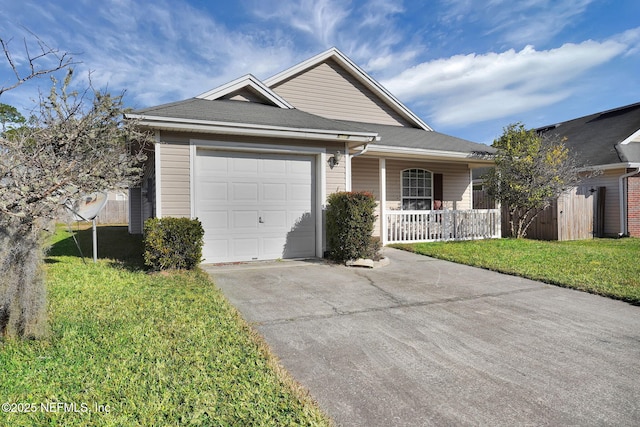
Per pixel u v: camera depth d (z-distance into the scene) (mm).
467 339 3691
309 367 3055
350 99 12906
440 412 2441
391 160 12156
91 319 3918
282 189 7957
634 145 13852
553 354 3355
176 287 5277
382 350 3406
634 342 3645
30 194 3094
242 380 2744
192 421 2254
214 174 7348
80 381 2674
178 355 3109
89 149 3547
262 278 6230
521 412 2451
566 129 18562
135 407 2379
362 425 2291
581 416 2412
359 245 7492
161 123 6500
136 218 14953
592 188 13484
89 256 8477
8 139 3250
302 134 7512
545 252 8766
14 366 2869
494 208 12203
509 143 10688
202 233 6617
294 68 11961
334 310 4570
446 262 7898
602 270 6703
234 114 7617
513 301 5035
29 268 3268
